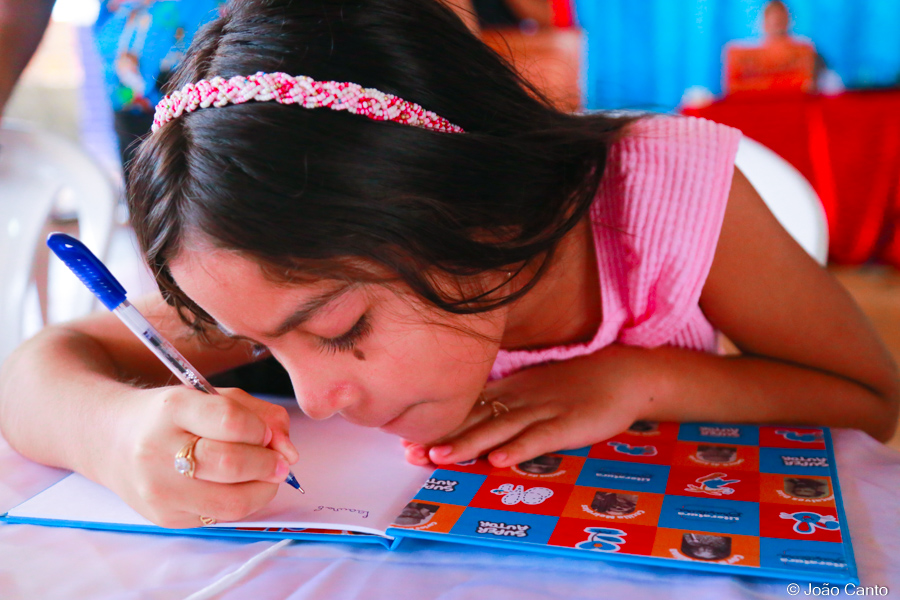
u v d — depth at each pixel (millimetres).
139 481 541
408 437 595
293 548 522
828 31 3928
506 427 631
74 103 4367
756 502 520
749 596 426
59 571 507
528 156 565
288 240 442
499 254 527
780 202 1073
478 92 569
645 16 4238
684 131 752
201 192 455
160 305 825
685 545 469
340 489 591
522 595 445
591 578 459
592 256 763
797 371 755
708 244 728
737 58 3566
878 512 514
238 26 532
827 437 633
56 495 616
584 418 645
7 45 1081
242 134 458
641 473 580
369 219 459
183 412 541
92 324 837
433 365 525
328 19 515
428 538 499
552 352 768
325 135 462
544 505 534
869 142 3076
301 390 519
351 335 500
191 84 497
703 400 701
